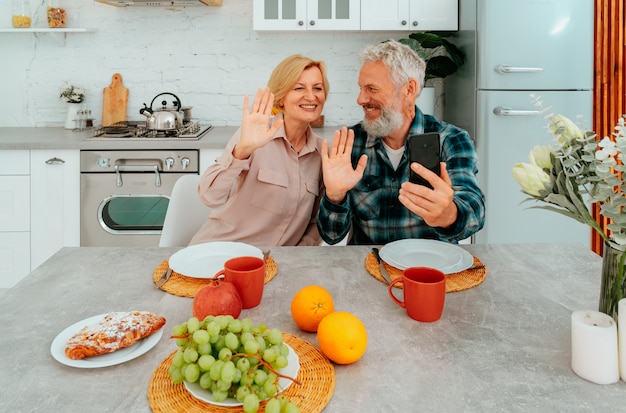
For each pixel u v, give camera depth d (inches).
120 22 134.1
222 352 27.2
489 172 108.2
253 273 39.9
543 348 34.7
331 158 56.5
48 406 28.3
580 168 32.4
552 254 54.4
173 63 136.2
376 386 30.2
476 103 109.0
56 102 136.0
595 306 41.1
